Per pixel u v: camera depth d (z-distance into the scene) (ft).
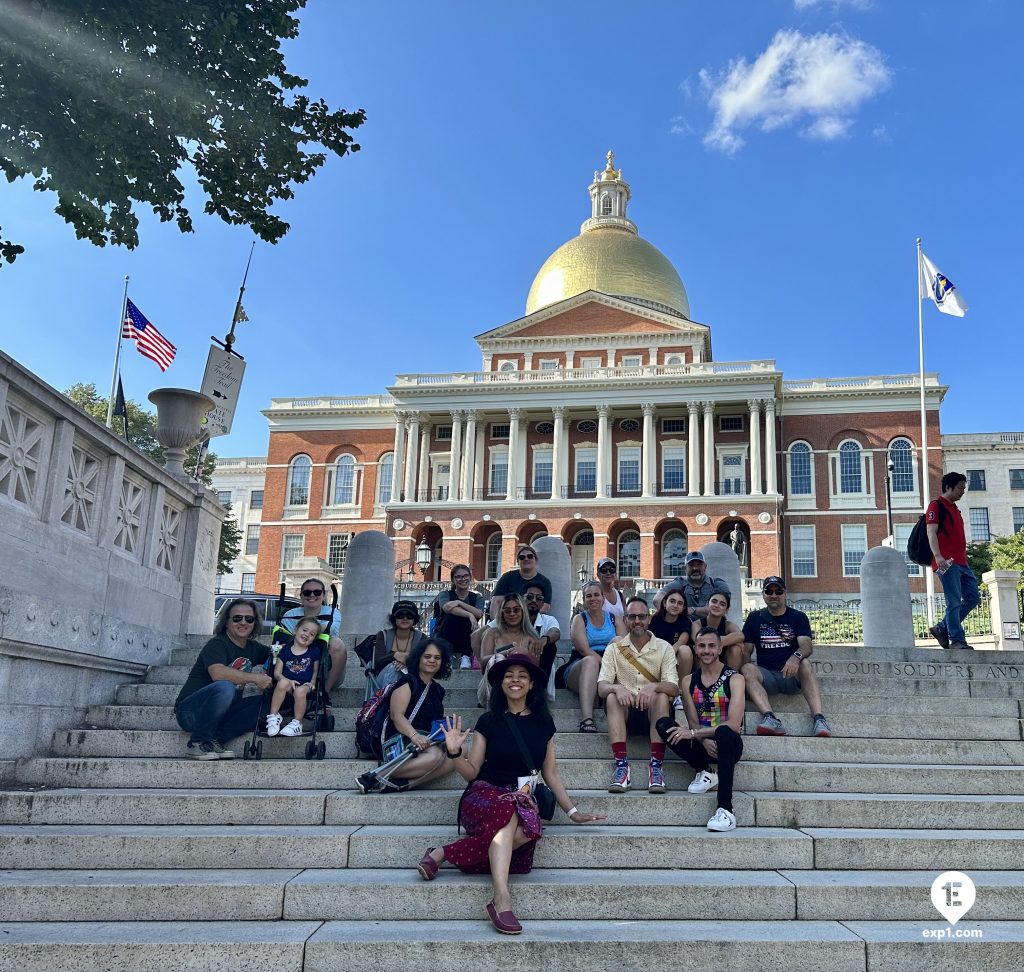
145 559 33.63
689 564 36.91
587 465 202.39
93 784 23.90
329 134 38.27
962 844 20.80
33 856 20.01
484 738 20.75
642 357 207.62
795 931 17.72
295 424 221.66
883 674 35.40
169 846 20.21
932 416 190.90
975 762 26.43
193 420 38.55
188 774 24.07
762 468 191.62
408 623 27.94
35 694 25.88
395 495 200.54
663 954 16.81
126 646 31.35
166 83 32.99
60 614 26.94
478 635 31.96
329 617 28.32
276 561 214.28
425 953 16.63
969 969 16.93
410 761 23.22
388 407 214.90
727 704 24.84
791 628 30.45
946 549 37.45
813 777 24.50
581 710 27.89
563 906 18.63
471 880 18.94
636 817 22.74
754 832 21.53
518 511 193.36
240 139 36.47
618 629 31.73
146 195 35.42
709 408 192.13
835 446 193.98
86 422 28.58
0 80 30.89
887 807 22.62
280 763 24.26
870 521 188.24
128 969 16.35
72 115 32.48
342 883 18.56
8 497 25.20
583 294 209.77
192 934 17.13
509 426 207.41
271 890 18.39
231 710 26.07
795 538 191.01
